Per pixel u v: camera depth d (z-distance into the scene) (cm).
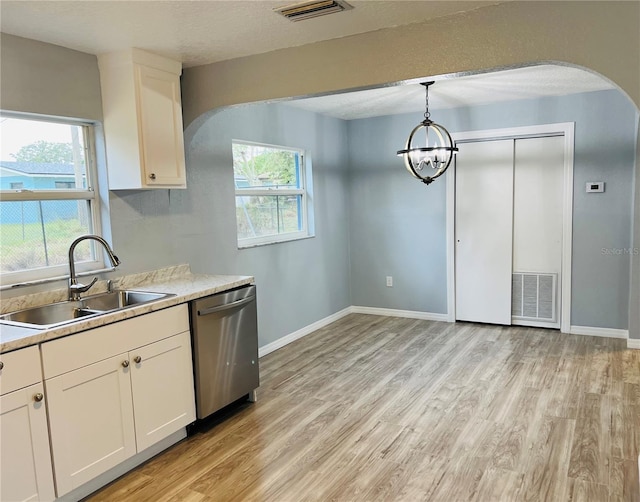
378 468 268
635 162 437
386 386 381
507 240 529
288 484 255
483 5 255
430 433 304
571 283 496
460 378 391
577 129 478
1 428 208
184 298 296
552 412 325
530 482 250
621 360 416
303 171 538
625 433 294
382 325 558
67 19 247
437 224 561
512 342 479
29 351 217
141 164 308
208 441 304
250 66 326
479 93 459
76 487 238
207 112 348
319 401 357
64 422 232
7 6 229
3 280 270
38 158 290
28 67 274
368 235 603
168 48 303
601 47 237
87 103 306
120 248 326
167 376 287
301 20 262
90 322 241
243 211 455
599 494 238
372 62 288
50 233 296
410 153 410
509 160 520
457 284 559
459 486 248
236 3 235
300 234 534
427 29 272
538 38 248
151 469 274
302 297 524
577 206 486
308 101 475
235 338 336
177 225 370
